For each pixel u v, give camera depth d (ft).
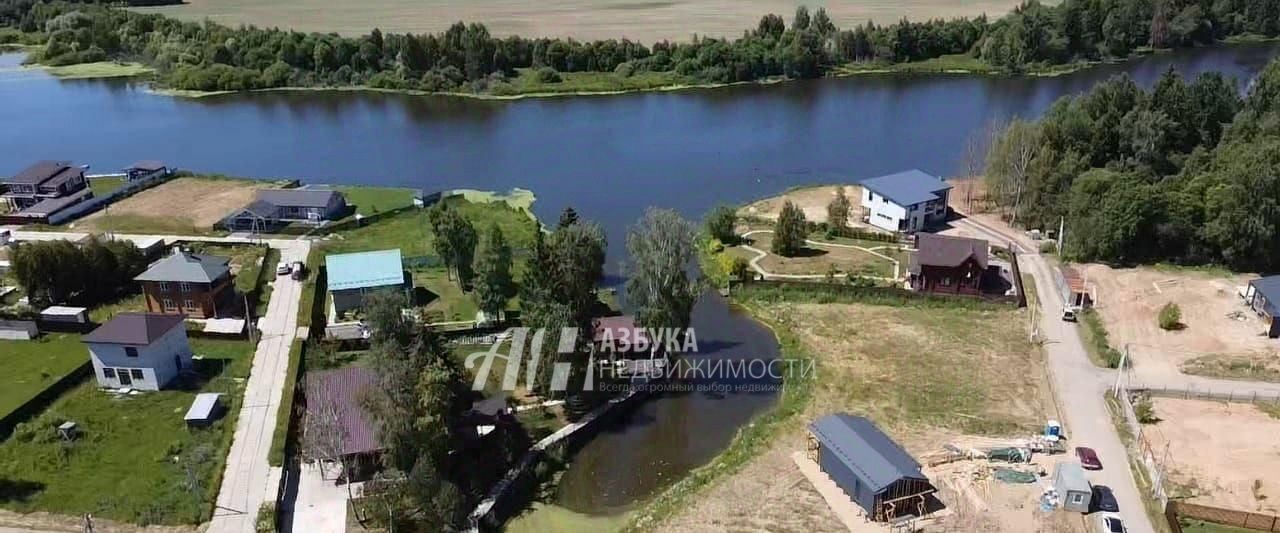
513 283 312.29
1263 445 216.33
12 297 300.61
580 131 569.23
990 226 371.76
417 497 185.57
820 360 263.90
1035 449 214.48
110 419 228.22
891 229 367.86
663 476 216.74
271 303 299.58
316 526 189.47
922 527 188.65
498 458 214.28
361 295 291.99
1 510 193.06
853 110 612.70
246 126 593.42
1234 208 313.12
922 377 252.62
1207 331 276.00
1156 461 209.36
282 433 219.00
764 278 317.63
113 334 238.89
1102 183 337.31
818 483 206.59
